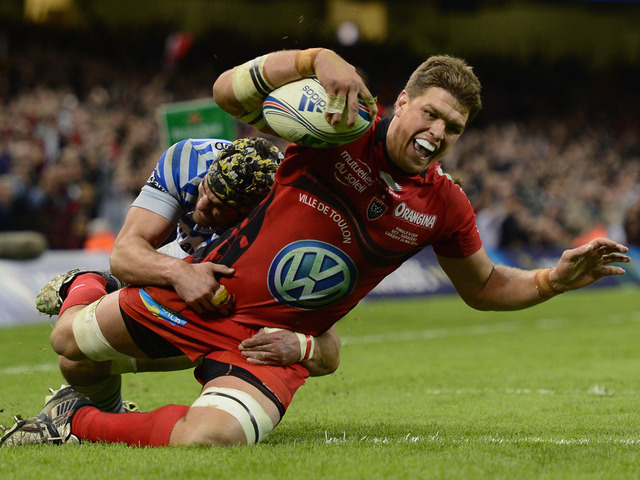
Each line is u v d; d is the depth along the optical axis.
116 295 11.52
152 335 11.38
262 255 11.12
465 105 10.41
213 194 11.16
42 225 46.69
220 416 10.35
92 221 49.75
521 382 21.03
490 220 67.06
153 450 10.16
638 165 86.81
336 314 11.70
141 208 11.70
